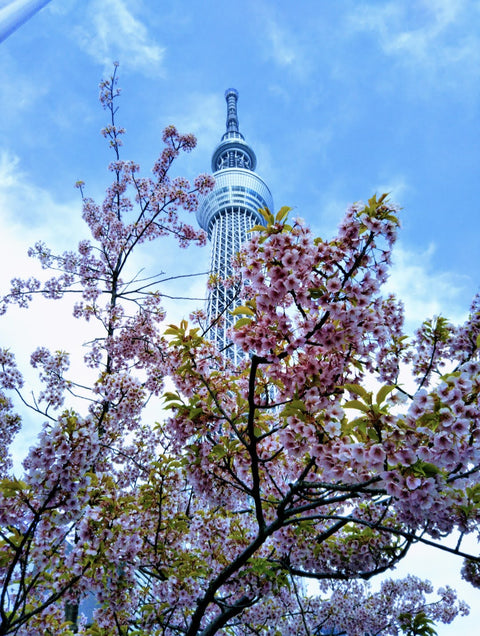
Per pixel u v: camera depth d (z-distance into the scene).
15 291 12.03
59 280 12.45
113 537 5.02
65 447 3.96
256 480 4.69
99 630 6.30
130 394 9.38
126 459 9.70
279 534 5.88
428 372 6.15
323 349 4.30
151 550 6.31
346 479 3.92
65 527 4.38
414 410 3.43
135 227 12.41
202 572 6.51
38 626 5.41
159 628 6.36
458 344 6.39
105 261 12.95
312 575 5.47
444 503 3.56
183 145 13.11
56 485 4.01
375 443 3.50
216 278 10.95
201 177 12.55
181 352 5.13
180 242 12.94
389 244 3.81
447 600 11.03
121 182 13.20
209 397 5.14
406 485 3.41
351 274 3.91
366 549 5.82
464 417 3.30
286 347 4.00
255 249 3.96
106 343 10.99
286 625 9.27
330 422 3.83
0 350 9.73
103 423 9.32
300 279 3.82
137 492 6.64
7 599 5.65
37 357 10.23
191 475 5.16
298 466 5.72
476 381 3.46
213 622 5.73
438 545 3.96
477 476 3.64
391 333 6.52
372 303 4.02
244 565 5.95
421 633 8.20
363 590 10.56
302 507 4.64
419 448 3.27
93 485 5.15
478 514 4.75
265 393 5.10
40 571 4.37
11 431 9.38
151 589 6.61
